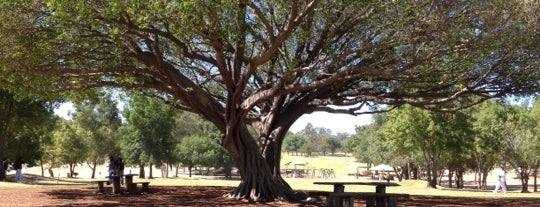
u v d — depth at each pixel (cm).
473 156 5031
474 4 1399
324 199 1784
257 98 1653
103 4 1274
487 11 1412
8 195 1881
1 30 1335
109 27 1448
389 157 6041
